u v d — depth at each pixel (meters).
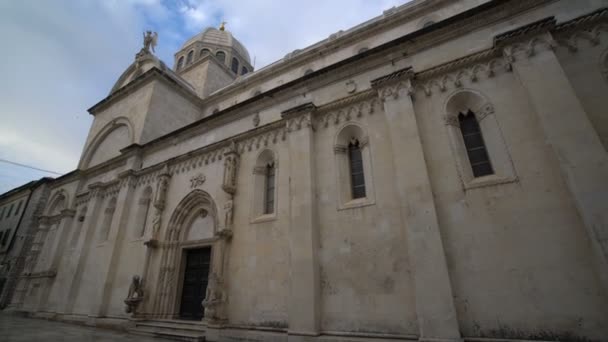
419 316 8.08
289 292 10.72
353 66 12.97
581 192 7.21
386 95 11.14
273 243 11.92
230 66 35.53
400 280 8.98
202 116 25.70
